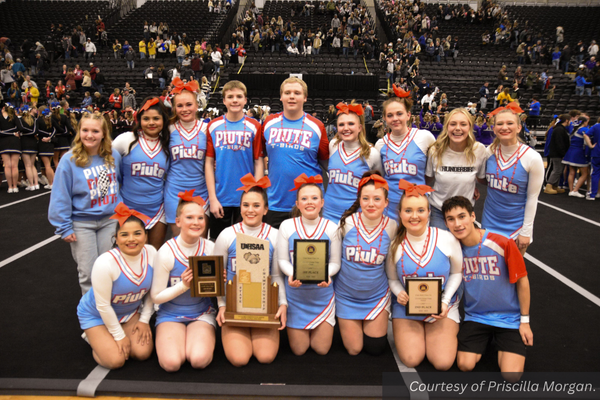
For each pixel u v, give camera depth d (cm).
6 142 825
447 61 1977
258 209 302
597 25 2378
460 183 342
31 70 1733
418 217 287
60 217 313
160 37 1998
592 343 323
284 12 2483
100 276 272
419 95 1641
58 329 340
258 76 1652
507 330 293
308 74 1655
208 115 1250
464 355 285
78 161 312
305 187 300
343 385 267
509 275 289
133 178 355
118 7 2497
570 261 508
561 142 864
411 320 304
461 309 389
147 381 269
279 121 372
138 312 311
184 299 304
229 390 261
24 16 2317
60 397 262
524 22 2394
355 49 2038
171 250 296
